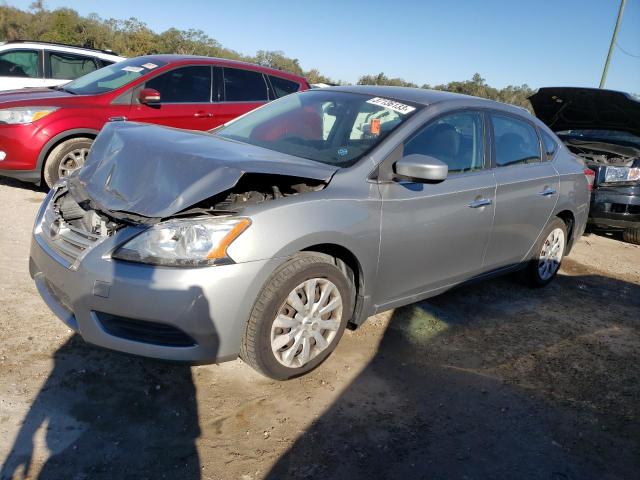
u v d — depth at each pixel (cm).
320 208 306
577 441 300
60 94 667
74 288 278
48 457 244
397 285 364
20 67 914
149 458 251
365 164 340
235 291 275
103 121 653
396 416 303
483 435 296
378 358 362
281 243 287
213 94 743
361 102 404
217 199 308
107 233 285
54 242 310
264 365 301
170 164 301
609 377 374
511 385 349
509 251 459
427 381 342
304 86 841
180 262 268
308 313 312
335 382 328
